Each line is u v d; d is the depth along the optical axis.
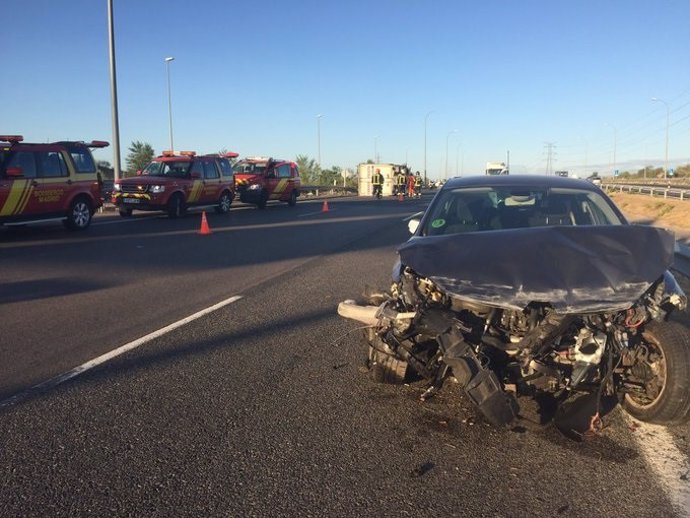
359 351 6.12
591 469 3.78
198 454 3.95
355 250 14.19
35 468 3.76
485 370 3.93
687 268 11.38
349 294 8.95
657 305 4.14
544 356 3.98
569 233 4.66
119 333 6.75
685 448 4.05
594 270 4.12
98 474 3.69
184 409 4.66
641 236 4.57
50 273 10.68
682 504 3.40
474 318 4.22
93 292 9.05
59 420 4.45
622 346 3.96
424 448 4.05
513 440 4.18
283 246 14.89
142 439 4.16
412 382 5.20
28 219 16.05
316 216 25.69
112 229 18.25
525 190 6.13
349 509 3.33
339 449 4.04
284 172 31.73
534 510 3.33
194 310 7.89
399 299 4.54
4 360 5.79
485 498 3.45
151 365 5.67
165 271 10.99
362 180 52.81
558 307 3.85
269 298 8.66
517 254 4.38
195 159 24.09
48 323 7.18
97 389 5.05
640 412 4.32
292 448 4.04
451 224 5.77
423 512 3.31
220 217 24.00
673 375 4.01
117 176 25.22
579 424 4.04
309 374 5.45
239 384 5.19
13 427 4.33
